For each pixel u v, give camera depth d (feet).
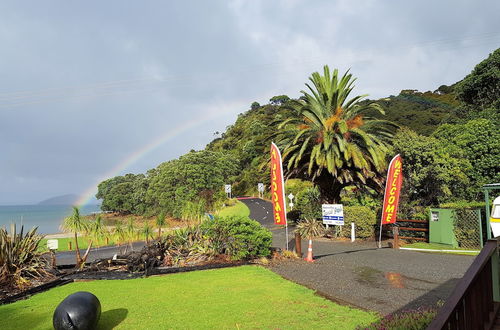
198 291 26.68
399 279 29.73
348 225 62.03
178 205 156.46
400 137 64.28
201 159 177.17
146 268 33.60
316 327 18.71
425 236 54.95
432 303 22.48
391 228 59.36
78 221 37.91
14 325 20.26
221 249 39.81
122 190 232.53
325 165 65.51
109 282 30.48
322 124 68.80
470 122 71.41
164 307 22.77
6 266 29.58
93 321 18.11
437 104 280.10
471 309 10.87
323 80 71.72
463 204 52.42
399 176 51.21
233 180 251.19
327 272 33.01
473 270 10.98
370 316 20.17
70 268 37.83
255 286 27.99
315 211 78.74
